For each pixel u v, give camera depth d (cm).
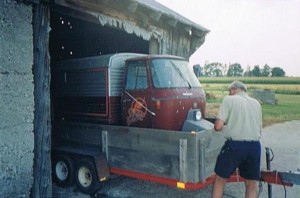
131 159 492
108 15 635
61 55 1048
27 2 445
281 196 557
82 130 582
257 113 411
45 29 479
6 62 417
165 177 448
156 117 513
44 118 475
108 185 611
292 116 1805
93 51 991
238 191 587
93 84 609
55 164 617
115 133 516
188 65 604
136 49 880
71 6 539
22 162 439
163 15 727
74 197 545
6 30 416
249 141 402
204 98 588
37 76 469
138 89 540
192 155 416
